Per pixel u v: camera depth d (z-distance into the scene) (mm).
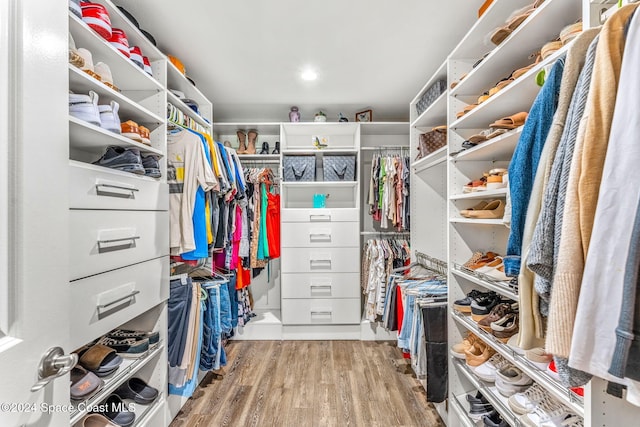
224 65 1970
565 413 976
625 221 493
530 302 729
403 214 2512
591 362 521
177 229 1615
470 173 1600
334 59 1899
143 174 1372
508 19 1142
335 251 2711
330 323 2707
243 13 1457
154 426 1430
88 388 1041
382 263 2500
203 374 1999
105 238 1078
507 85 1114
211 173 1667
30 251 506
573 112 601
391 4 1401
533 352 1007
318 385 1947
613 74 539
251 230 2617
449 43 1726
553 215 618
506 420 1107
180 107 1873
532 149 765
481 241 1618
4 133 469
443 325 1582
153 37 1627
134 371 1284
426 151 2104
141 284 1303
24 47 502
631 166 491
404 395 1836
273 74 2094
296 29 1590
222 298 1986
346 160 2785
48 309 541
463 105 1604
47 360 530
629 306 479
